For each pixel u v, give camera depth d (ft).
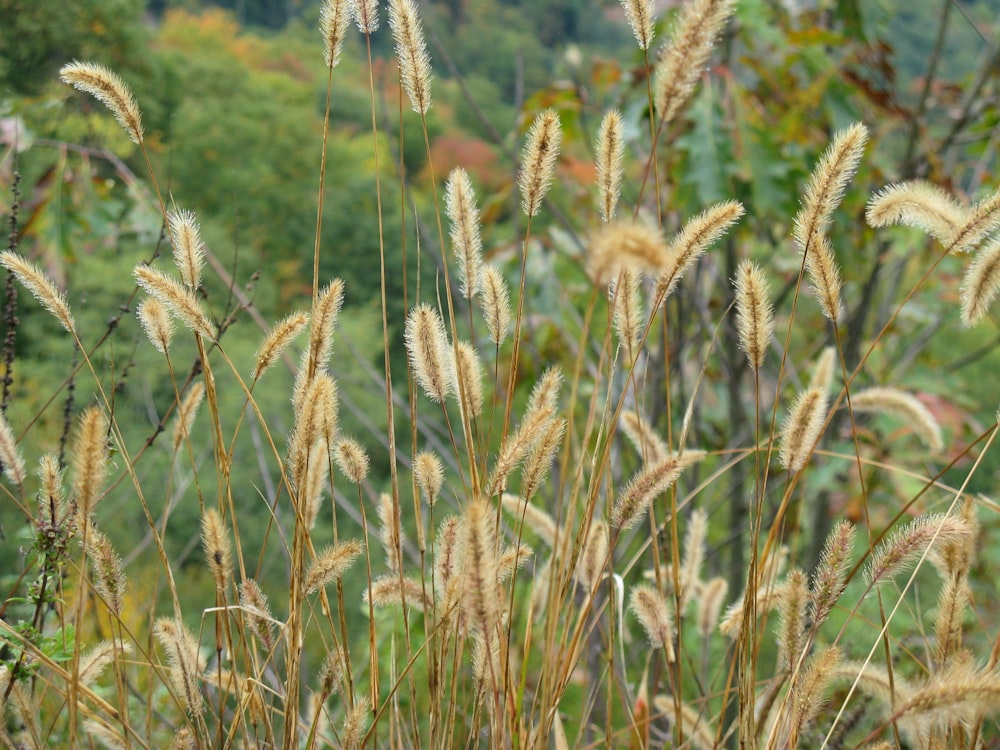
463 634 5.38
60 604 6.07
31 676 5.74
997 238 5.33
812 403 5.47
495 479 5.19
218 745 5.51
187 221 5.52
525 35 57.62
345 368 40.42
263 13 101.19
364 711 5.33
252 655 6.01
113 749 5.55
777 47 14.34
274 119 58.23
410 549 8.50
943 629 5.27
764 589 6.04
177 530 23.99
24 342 20.62
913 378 15.17
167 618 5.77
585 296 16.35
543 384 5.59
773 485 12.61
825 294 5.32
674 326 12.42
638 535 10.82
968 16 14.12
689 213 12.94
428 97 5.58
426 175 52.54
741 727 5.26
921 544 5.01
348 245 44.37
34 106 13.34
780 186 12.90
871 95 14.12
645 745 6.84
